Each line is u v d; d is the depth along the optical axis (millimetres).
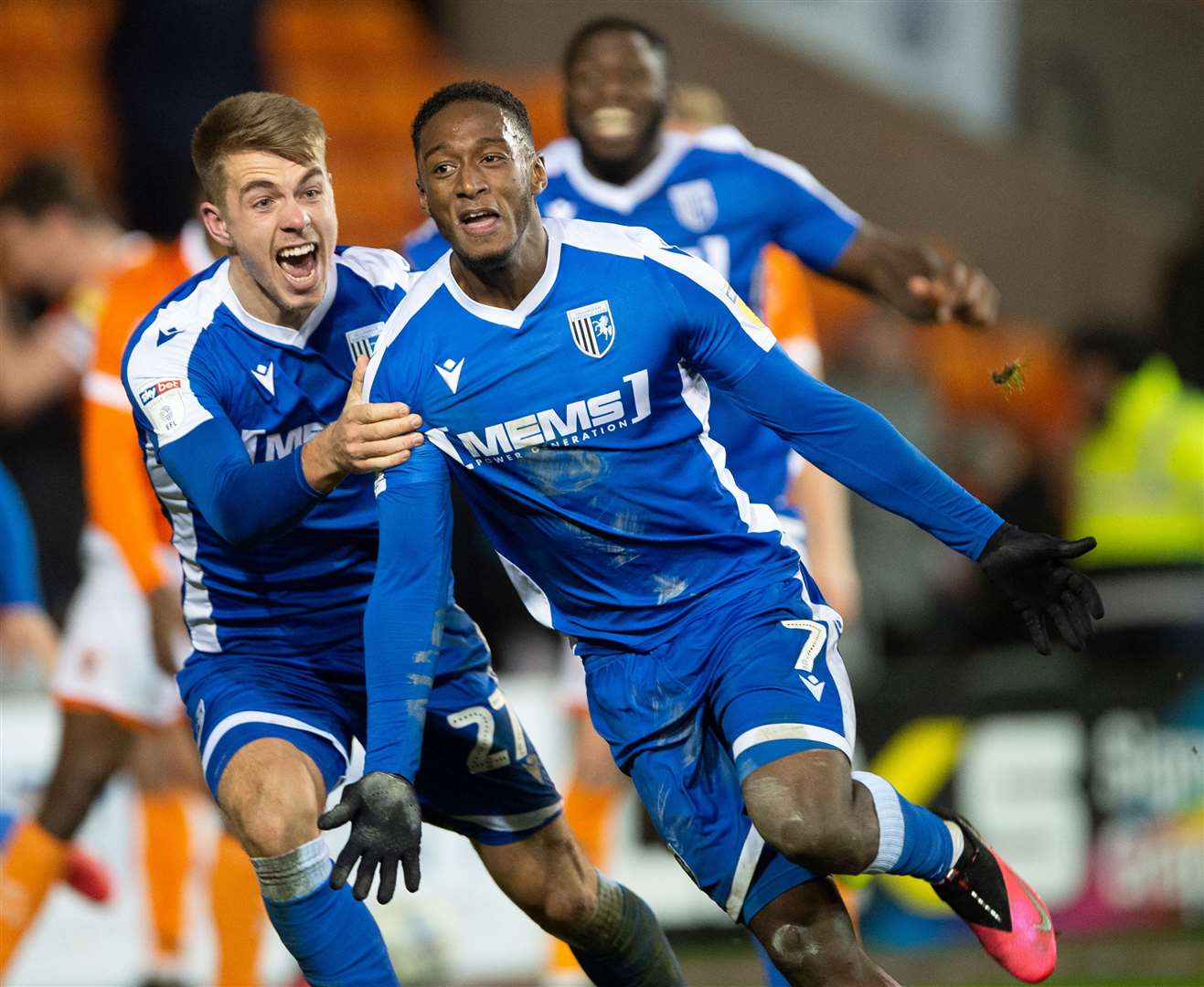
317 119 14164
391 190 44688
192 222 19609
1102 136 47375
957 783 26594
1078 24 47156
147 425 14305
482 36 47781
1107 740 27016
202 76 37656
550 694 25609
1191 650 28547
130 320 19750
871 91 46531
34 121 43594
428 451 13430
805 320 21406
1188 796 27203
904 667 27188
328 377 14555
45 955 23297
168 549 20422
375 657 13023
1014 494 32406
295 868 13570
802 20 46594
